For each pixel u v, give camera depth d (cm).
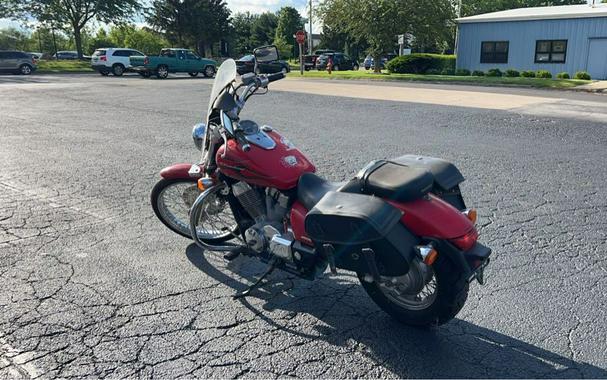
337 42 7188
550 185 702
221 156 417
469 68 3372
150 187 699
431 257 314
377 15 3275
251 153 402
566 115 1288
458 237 327
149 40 6262
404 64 3241
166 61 3244
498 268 456
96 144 975
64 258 475
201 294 416
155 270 455
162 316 382
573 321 375
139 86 2281
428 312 351
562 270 453
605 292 415
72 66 4362
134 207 616
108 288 421
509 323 374
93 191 678
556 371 322
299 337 359
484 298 407
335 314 390
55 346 342
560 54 3022
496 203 627
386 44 3328
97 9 4994
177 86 2280
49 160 846
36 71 3894
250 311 392
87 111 1428
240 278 445
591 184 707
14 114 1362
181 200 527
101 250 493
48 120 1264
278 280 443
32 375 313
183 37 6562
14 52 3600
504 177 741
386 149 927
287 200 401
